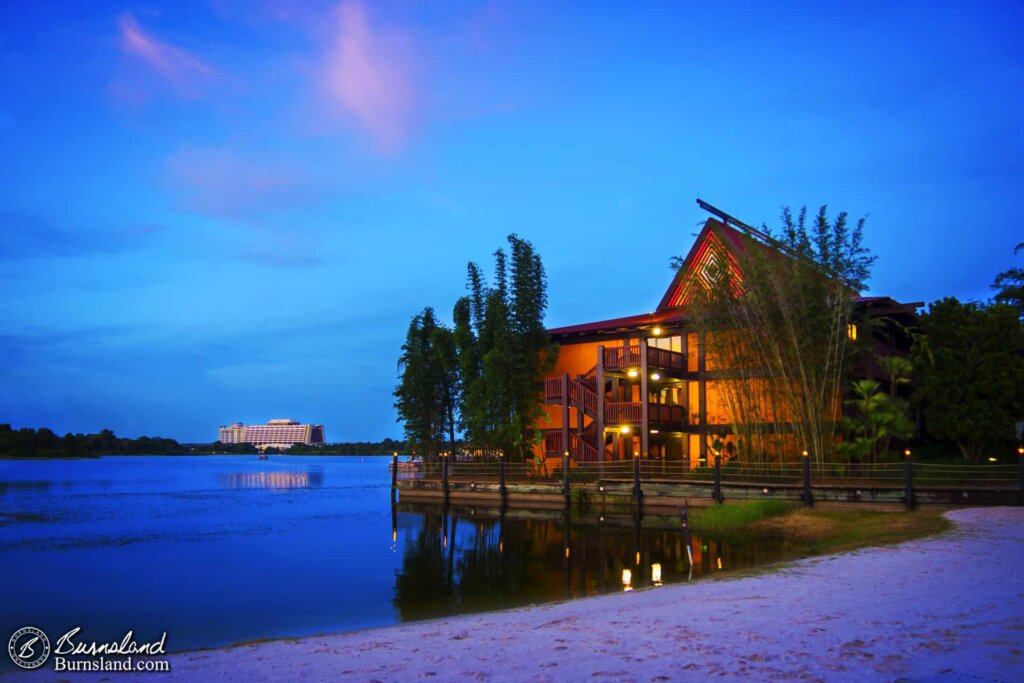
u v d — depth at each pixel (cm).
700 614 840
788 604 870
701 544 1864
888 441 2689
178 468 9150
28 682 697
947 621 724
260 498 3897
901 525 1725
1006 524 1617
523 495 3003
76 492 4309
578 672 601
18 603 1288
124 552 1934
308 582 1501
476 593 1368
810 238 2639
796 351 2558
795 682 536
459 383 3972
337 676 648
